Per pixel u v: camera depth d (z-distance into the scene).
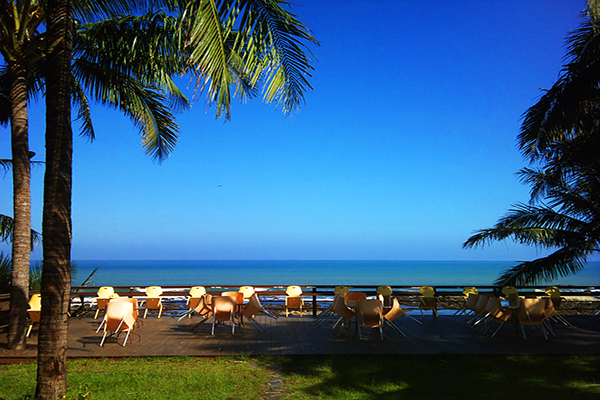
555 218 9.68
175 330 8.93
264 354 6.68
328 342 7.63
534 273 9.33
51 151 4.14
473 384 5.30
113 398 4.75
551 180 9.20
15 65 7.22
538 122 7.65
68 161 4.22
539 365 6.16
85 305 13.16
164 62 8.47
